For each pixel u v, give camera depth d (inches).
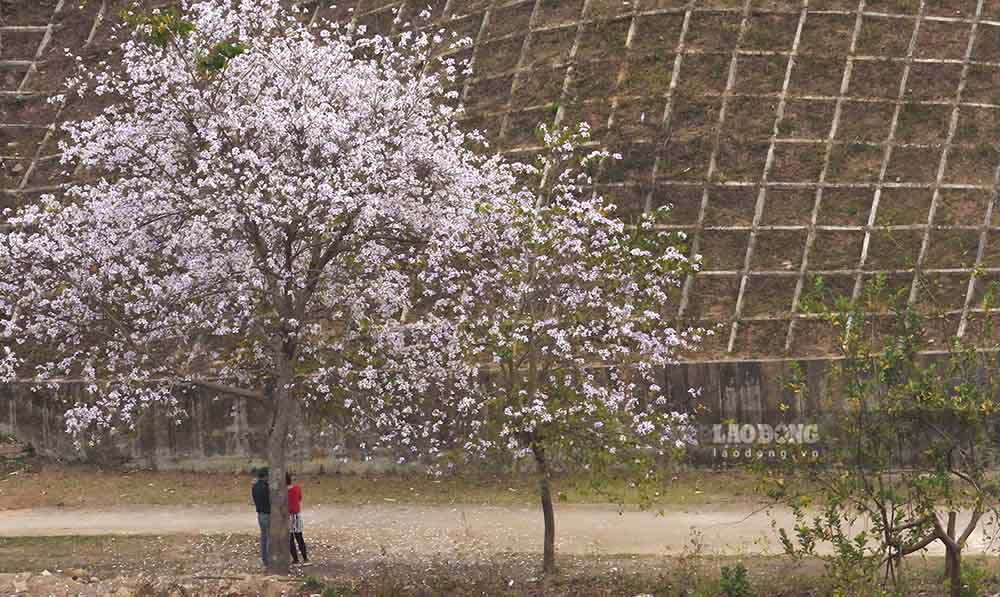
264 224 943.7
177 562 1096.2
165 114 978.7
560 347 978.1
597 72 1793.8
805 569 959.0
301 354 1096.2
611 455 917.2
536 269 997.2
